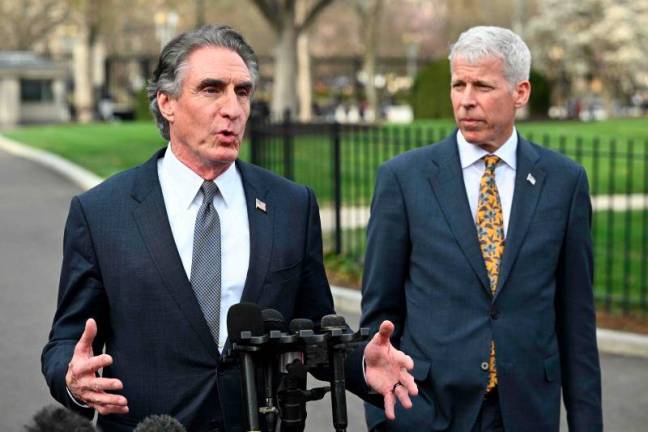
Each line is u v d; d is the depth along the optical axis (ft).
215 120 10.56
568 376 14.40
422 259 14.38
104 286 10.86
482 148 14.43
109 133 104.73
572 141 80.28
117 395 9.85
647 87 169.58
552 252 14.16
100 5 166.40
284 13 94.89
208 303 10.81
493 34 14.12
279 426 9.55
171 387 10.71
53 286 37.14
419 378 14.15
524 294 14.02
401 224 14.57
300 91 162.81
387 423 14.49
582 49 155.12
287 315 11.16
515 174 14.40
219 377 10.75
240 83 10.64
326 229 44.83
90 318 10.41
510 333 13.92
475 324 13.99
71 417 7.17
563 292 14.43
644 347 28.68
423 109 115.44
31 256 42.63
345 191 53.62
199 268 10.85
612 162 36.68
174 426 7.84
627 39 150.51
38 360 27.96
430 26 233.76
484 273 14.07
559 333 14.52
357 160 42.37
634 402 25.05
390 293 14.69
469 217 14.26
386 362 10.58
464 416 13.98
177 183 11.00
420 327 14.25
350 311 33.09
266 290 10.91
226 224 11.01
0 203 57.72
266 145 46.91
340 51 223.30
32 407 24.20
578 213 14.33
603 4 152.46
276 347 9.36
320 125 59.21
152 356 10.75
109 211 10.90
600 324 31.04
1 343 29.43
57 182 68.18
